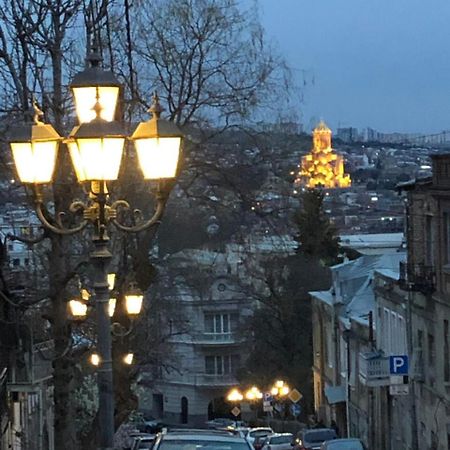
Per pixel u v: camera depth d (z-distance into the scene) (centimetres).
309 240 7544
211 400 8638
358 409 5325
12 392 2959
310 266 6794
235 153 2650
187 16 2530
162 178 1072
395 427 4641
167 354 5484
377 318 4944
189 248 3419
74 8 2117
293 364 6862
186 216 3127
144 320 3606
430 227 4091
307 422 6650
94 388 4178
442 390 3866
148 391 8988
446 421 3816
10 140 1087
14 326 2681
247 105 2600
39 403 3812
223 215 2750
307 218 7525
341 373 5731
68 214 1958
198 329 8444
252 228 2750
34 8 2344
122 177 2114
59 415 2192
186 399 8731
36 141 1079
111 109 1086
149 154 1064
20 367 2819
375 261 5884
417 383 4241
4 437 2802
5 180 2162
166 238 3353
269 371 6919
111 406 1107
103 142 1036
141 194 2348
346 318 5641
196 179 2650
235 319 8462
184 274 3784
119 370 2656
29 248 2667
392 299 4603
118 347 2619
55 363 2188
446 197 3831
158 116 1077
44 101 2039
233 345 8469
